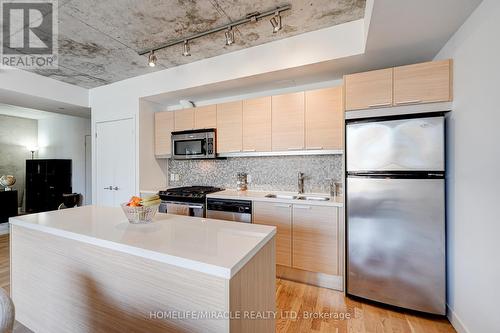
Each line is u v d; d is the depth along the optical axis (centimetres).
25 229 157
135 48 258
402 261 193
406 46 199
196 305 98
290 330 174
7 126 593
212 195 288
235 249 106
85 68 309
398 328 176
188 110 335
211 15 201
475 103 152
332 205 226
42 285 148
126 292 116
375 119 201
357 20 210
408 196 189
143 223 150
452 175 181
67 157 590
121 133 359
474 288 153
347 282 216
